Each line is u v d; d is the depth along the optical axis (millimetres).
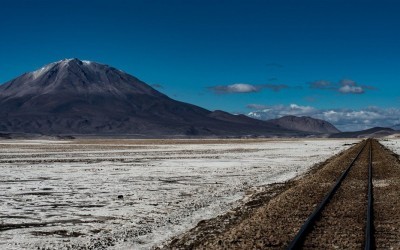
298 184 25047
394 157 48781
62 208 19312
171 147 95312
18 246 13016
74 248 12734
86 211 18578
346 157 47281
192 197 22078
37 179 30984
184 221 16234
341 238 11852
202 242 12398
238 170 37125
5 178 31688
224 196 22250
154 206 19609
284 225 13570
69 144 125188
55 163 47469
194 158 54312
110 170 37875
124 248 12664
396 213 15109
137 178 31219
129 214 17875
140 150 80062
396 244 11445
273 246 11398
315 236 12164
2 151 78188
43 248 12766
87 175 33594
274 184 26891
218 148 87688
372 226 13188
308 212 15516
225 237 12367
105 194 23438
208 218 16641
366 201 17578
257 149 81938
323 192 20500
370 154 49188
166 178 31094
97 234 14492
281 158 53719
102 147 98000
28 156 61969
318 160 49500
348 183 23734
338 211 15414
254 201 19984
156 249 12375
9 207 19594
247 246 11375
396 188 21094
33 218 17219
